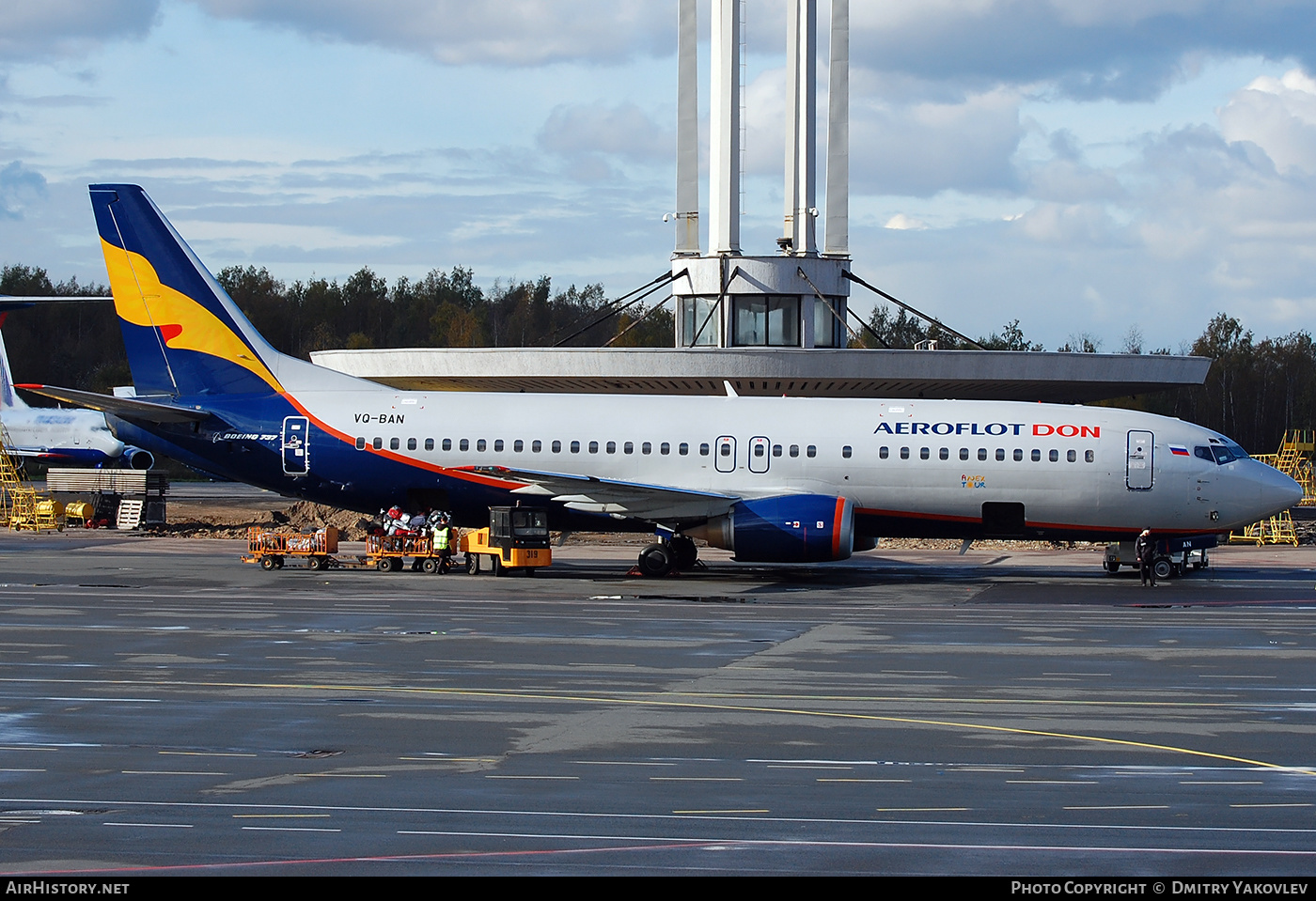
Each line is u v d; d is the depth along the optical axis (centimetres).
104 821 3788
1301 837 3700
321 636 7506
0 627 7819
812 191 15825
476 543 11231
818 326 15925
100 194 11625
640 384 14988
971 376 14125
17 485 18100
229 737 4906
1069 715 5406
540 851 3525
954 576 11638
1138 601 9669
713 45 15838
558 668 6488
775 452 11075
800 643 7394
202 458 11638
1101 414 11156
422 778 4300
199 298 11638
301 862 3419
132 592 9712
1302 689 6041
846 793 4150
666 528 11019
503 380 15038
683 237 16038
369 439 11356
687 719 5278
